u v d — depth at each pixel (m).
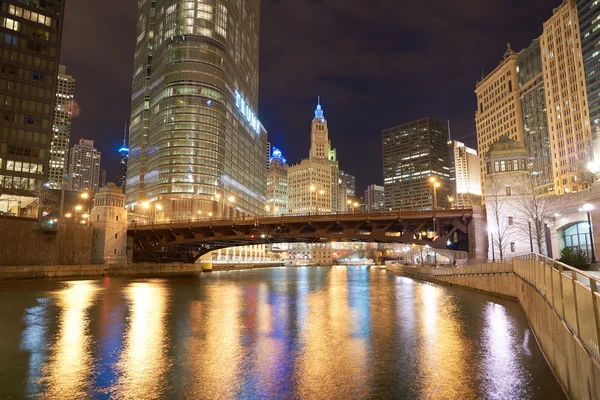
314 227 76.69
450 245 74.06
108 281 69.06
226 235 87.94
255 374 16.05
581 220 51.56
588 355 9.60
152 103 176.62
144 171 184.38
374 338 22.47
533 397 13.27
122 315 31.02
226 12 179.38
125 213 96.56
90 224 90.50
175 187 154.88
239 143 190.88
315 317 29.94
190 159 157.38
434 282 69.06
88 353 19.31
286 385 14.77
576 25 154.25
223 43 174.25
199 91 163.62
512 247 61.88
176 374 16.06
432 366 17.00
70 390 14.34
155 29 184.88
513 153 64.69
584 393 10.18
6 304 37.22
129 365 17.33
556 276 14.82
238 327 25.91
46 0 107.62
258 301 40.81
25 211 98.69
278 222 77.81
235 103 186.62
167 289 55.16
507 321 27.62
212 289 56.06
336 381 15.17
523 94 185.50
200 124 161.38
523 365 16.94
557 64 163.62
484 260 60.38
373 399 13.41
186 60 165.12
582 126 150.25
